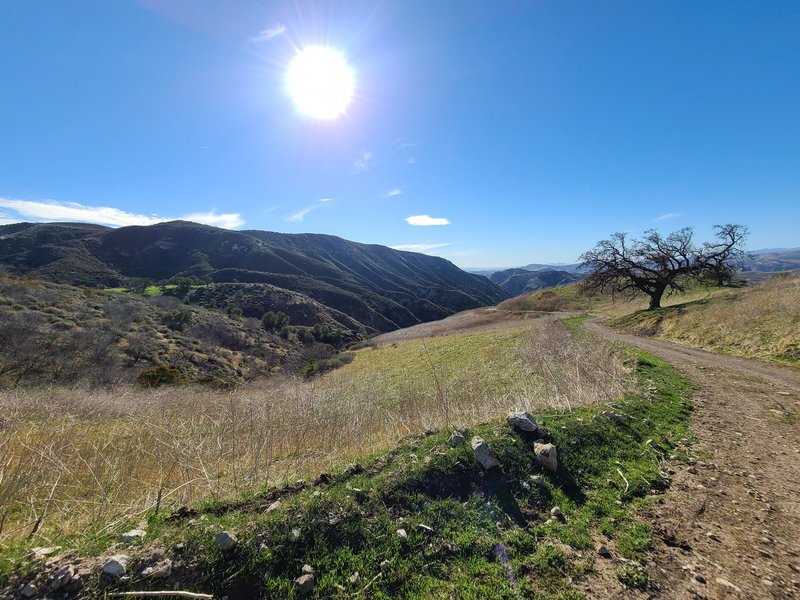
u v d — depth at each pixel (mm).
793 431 6512
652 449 5586
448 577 3096
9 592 2504
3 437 5844
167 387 20047
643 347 17688
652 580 3045
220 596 2771
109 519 3561
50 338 25812
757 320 16031
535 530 3701
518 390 10195
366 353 40281
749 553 3359
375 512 3752
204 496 4359
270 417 8453
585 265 34406
